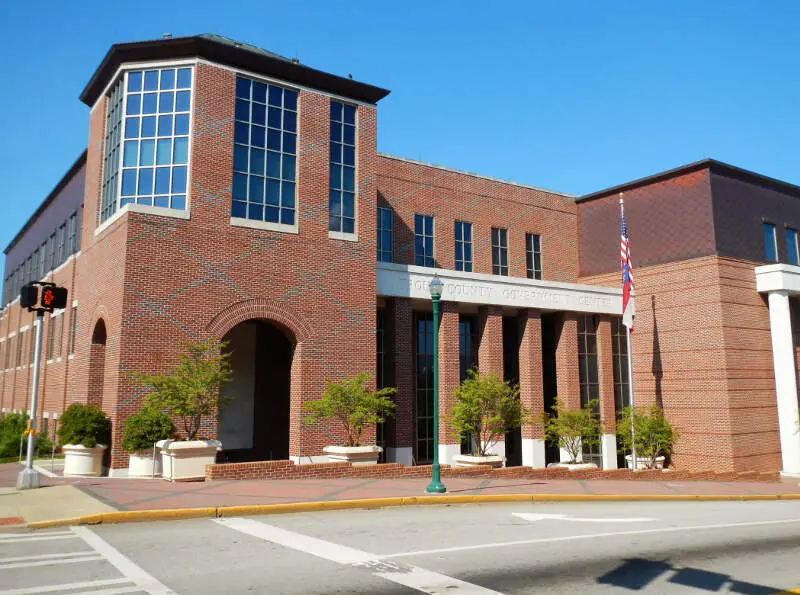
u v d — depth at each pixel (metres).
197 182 21.16
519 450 31.31
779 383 30.48
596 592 7.73
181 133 21.64
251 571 8.36
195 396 18.28
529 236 35.22
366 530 11.52
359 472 19.30
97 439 19.25
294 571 8.38
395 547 10.02
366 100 25.42
